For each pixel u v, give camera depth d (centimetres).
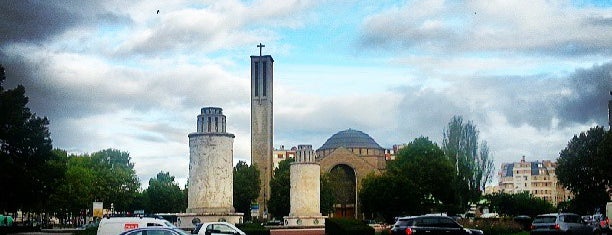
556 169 10306
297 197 8600
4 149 6788
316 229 7694
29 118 7019
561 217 4834
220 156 5834
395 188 10750
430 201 11181
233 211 5897
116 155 14725
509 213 16088
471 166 11325
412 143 11756
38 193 7012
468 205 11644
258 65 15712
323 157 15550
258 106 15550
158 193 13588
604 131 9856
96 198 11288
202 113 5922
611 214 7025
